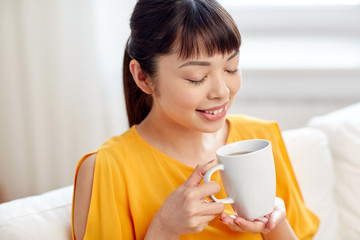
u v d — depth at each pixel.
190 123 0.91
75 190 1.00
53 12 1.81
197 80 0.86
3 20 1.84
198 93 0.87
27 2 1.81
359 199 1.41
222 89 0.87
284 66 1.88
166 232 0.86
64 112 1.91
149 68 0.91
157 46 0.87
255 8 2.01
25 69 1.88
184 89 0.87
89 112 1.90
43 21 1.82
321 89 1.91
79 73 1.87
